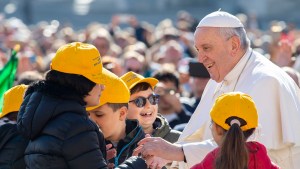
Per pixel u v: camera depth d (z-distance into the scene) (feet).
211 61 36.29
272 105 35.55
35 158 29.99
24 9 228.43
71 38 106.42
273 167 30.66
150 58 98.48
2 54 83.20
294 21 225.56
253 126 30.71
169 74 55.57
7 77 45.65
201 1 239.91
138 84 37.91
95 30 103.60
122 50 108.68
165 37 111.24
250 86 35.91
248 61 36.45
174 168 38.01
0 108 41.88
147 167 32.07
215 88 37.40
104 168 29.94
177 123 53.06
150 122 38.27
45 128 30.09
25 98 31.01
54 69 30.53
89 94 30.71
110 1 239.09
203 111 37.55
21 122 30.45
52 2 237.86
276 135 35.53
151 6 239.09
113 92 34.04
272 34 78.74
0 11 230.48
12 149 32.07
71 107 30.19
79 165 29.71
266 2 228.02
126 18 183.93
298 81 44.83
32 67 76.48
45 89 30.45
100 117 34.12
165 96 53.11
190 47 99.14
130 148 34.40
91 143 29.91
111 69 54.39
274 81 35.70
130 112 38.04
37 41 132.77
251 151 30.40
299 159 35.83
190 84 65.00
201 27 36.01
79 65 30.40
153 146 33.24
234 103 30.53
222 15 35.99
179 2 239.91
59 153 29.71
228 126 30.50
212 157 30.48
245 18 175.52
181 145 33.65
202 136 37.60
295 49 71.87
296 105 36.01
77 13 234.79
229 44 35.96
